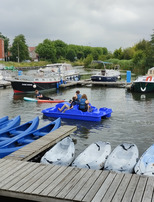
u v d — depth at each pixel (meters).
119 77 36.72
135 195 5.20
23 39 101.38
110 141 10.66
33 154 7.81
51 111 14.55
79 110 13.73
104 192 5.35
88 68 77.25
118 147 8.34
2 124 12.02
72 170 6.38
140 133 11.73
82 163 7.32
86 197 5.19
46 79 26.69
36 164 6.79
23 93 25.36
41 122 13.59
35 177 6.06
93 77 33.41
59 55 117.12
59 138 9.43
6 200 5.96
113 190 5.41
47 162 7.35
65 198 5.18
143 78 25.45
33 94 24.89
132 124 13.25
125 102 20.12
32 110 16.91
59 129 10.48
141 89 25.14
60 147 8.66
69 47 141.38
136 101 20.56
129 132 11.88
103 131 12.02
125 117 14.80
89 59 84.62
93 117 13.49
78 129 12.27
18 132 10.49
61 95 24.38
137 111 16.55
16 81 24.42
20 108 17.61
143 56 61.41
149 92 25.59
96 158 7.81
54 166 6.64
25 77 25.45
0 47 89.81
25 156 7.48
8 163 6.88
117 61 67.00
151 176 5.98
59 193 5.36
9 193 5.54
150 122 13.66
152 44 55.72
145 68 55.53
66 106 14.38
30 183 5.79
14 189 5.54
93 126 12.78
